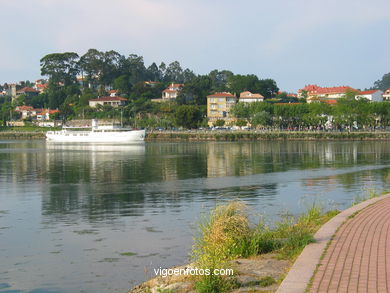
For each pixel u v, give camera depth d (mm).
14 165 72625
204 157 86375
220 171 60000
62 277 17750
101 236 24219
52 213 31125
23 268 18938
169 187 44500
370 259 14148
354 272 12867
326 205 32781
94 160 82500
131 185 46250
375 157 82000
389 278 12281
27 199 37562
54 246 22328
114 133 164000
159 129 198625
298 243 16969
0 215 30578
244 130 174750
